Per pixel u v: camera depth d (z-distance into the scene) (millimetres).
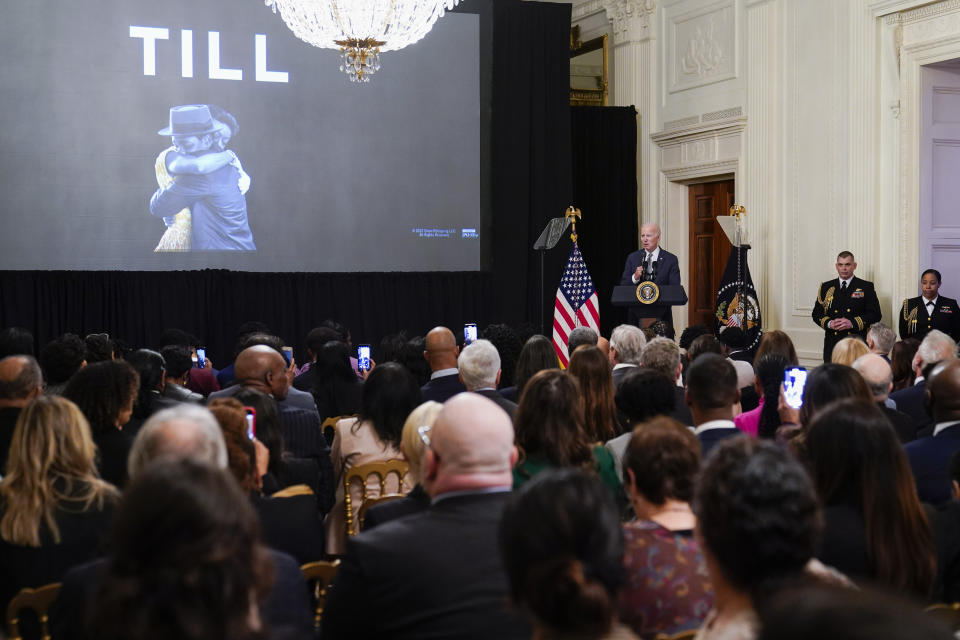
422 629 1820
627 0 11164
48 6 8898
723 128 10016
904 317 7844
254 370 4008
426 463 2025
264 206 9609
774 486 1302
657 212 11062
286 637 1244
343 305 9875
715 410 3100
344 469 3678
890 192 8359
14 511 2246
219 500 1071
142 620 1005
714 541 1330
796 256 9289
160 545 1033
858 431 2094
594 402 3658
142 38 9180
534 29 10555
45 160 8953
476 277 10359
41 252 8977
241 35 9469
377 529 1925
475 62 10211
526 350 4625
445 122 10141
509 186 10531
